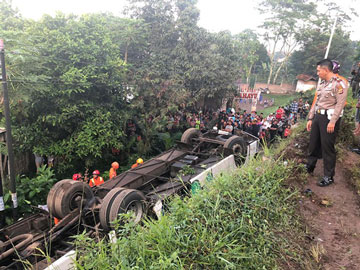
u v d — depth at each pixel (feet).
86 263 8.96
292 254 9.17
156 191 19.24
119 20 53.78
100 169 43.39
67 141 38.55
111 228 15.42
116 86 42.98
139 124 47.09
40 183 32.42
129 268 7.28
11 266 14.71
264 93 154.51
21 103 35.06
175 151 27.30
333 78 12.17
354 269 8.48
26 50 31.83
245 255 8.34
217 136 31.58
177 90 48.70
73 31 39.27
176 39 57.62
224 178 11.64
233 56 58.70
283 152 16.05
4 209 28.02
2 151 28.55
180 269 7.07
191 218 9.23
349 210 11.50
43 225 17.67
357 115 22.94
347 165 15.21
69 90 35.73
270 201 11.16
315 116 13.29
